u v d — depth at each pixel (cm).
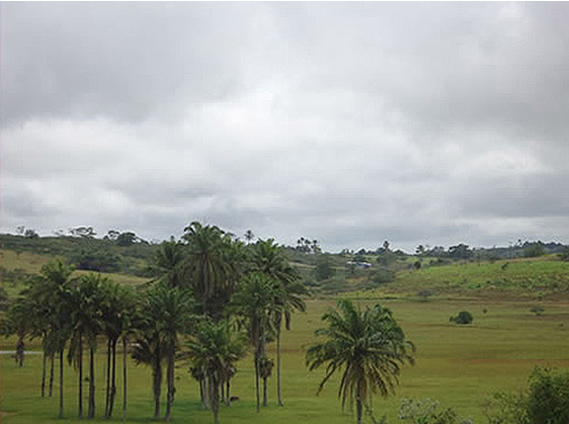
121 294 6812
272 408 7319
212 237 8306
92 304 6644
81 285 6794
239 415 6906
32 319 7662
